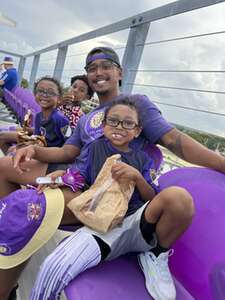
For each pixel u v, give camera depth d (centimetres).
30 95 509
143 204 137
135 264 125
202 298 125
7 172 169
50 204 130
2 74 720
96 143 155
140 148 161
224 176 144
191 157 150
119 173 128
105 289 107
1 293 130
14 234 121
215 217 132
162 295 109
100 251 116
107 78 186
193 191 143
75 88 294
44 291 110
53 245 201
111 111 149
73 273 108
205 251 129
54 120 244
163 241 120
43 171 178
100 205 122
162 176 161
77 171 150
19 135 229
